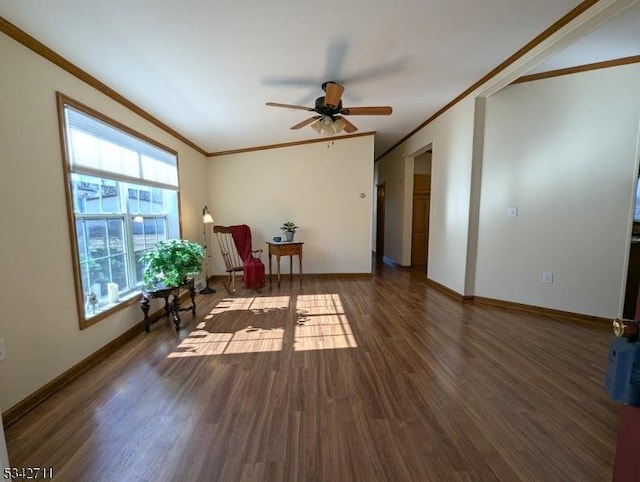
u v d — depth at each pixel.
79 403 1.83
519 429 1.57
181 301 3.92
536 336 2.75
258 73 2.62
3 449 1.06
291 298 4.08
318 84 2.91
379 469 1.33
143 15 1.78
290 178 5.29
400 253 6.45
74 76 2.24
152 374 2.15
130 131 2.95
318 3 1.79
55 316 2.01
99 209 2.62
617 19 2.11
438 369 2.18
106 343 2.50
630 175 2.80
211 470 1.33
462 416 1.67
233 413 1.72
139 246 3.26
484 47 2.42
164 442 1.50
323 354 2.43
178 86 2.75
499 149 3.44
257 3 1.75
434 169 4.55
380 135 5.63
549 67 2.97
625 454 1.03
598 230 2.98
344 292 4.37
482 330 2.90
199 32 1.99
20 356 1.75
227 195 5.35
